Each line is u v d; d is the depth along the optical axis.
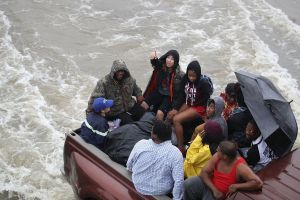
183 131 6.27
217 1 13.23
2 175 6.96
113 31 11.47
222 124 5.46
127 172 5.12
